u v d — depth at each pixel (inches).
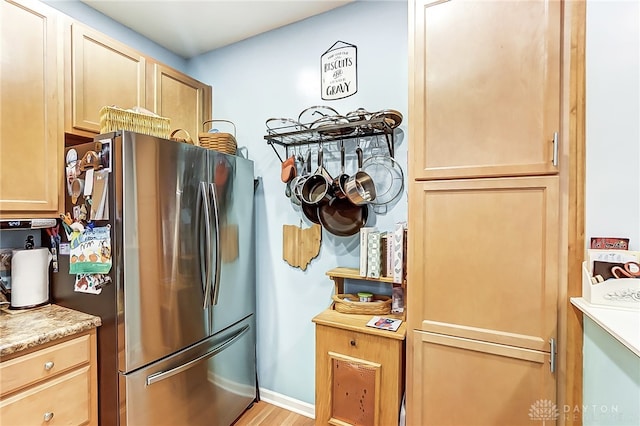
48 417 50.4
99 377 57.3
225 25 84.4
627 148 42.6
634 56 42.4
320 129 69.7
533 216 46.7
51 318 56.5
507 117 47.9
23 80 55.4
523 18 46.9
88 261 57.8
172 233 62.5
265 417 82.4
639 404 30.5
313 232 81.6
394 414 58.8
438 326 52.4
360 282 76.4
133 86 74.2
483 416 49.7
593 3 43.8
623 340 31.2
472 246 50.3
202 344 69.4
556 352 45.2
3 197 53.1
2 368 45.4
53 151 59.5
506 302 48.2
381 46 73.2
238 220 80.9
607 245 43.1
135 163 55.9
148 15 79.6
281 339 86.9
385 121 63.5
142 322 57.0
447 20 51.8
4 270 64.0
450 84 51.6
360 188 70.3
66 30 61.7
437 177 52.5
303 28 82.4
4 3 52.9
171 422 62.2
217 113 96.6
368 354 61.2
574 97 44.2
